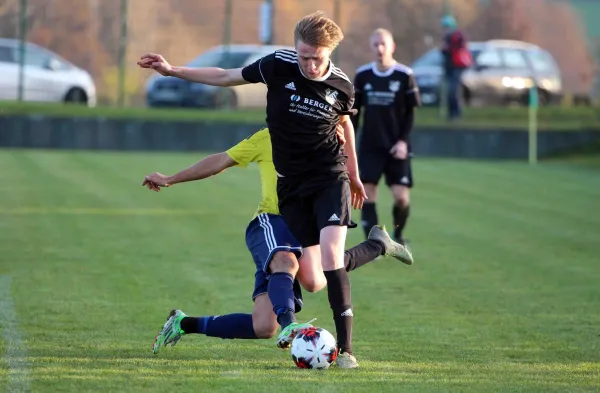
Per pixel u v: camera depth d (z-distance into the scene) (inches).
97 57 3029.0
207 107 2915.8
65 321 779.4
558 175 2183.8
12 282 948.6
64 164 2186.3
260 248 658.8
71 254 1120.2
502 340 745.0
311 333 631.8
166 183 676.1
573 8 3752.5
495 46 3125.0
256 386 582.6
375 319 818.2
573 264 1117.7
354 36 2950.3
